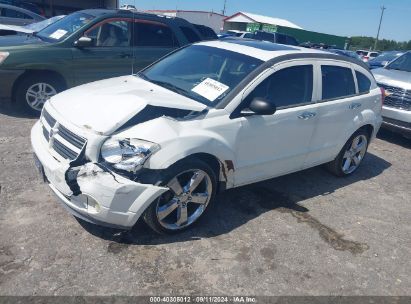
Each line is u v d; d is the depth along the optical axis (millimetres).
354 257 3516
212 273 3023
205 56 4250
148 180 3049
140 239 3287
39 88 6230
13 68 5832
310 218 4086
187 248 3268
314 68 4312
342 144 4918
